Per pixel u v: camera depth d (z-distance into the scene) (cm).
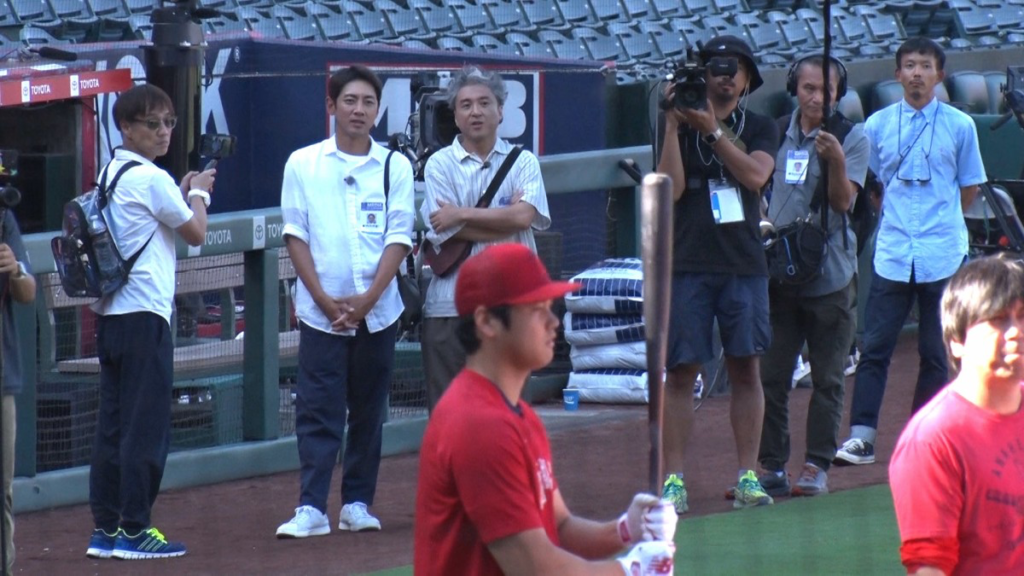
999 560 1233
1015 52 5425
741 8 6638
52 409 2728
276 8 5534
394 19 5712
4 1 4938
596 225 3688
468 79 2470
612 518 2498
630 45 5862
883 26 6506
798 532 2400
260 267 2941
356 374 2473
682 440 2559
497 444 1116
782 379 2686
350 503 2498
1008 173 4328
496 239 2453
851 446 2933
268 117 3950
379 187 2459
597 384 3609
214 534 2473
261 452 2970
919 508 1232
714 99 2503
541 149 3972
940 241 2856
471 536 1142
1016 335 1212
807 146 2709
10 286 1934
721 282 2498
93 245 2230
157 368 2281
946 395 1255
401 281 2555
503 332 1149
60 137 3425
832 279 2631
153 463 2298
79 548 2384
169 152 2630
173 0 2648
